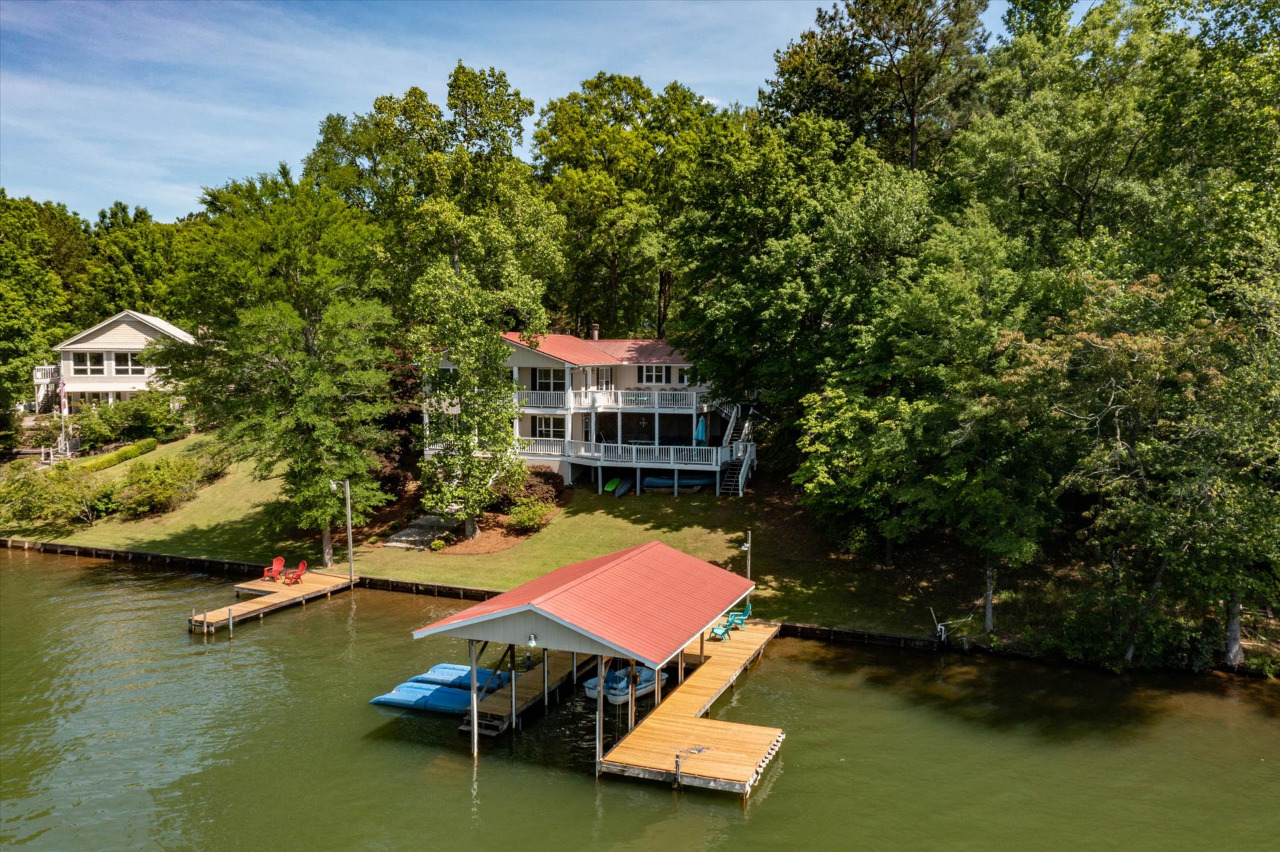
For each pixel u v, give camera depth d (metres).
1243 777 20.91
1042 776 21.11
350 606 36.59
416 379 48.56
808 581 35.84
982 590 33.31
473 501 42.41
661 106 67.69
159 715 25.22
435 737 23.80
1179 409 24.55
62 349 67.25
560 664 29.02
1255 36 28.83
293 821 19.31
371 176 54.09
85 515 52.00
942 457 30.66
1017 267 34.25
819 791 20.45
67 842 18.47
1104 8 43.84
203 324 42.38
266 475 42.16
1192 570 24.94
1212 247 28.30
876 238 37.47
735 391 44.62
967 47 56.31
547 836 18.59
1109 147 36.56
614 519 43.62
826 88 56.78
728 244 42.59
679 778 20.50
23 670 28.97
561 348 49.66
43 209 99.00
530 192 55.91
